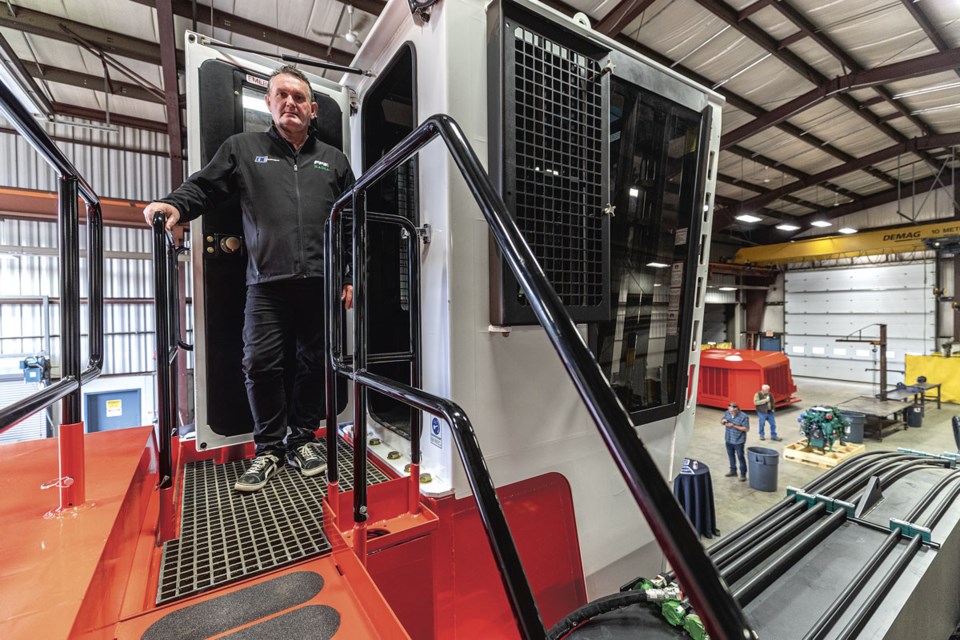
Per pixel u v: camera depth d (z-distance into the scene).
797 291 13.69
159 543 1.17
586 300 1.51
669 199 2.10
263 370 1.62
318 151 1.73
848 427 5.88
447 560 1.30
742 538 1.61
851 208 12.16
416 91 1.47
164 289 1.16
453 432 0.67
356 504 1.04
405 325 1.97
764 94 6.51
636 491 0.42
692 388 2.16
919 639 1.39
